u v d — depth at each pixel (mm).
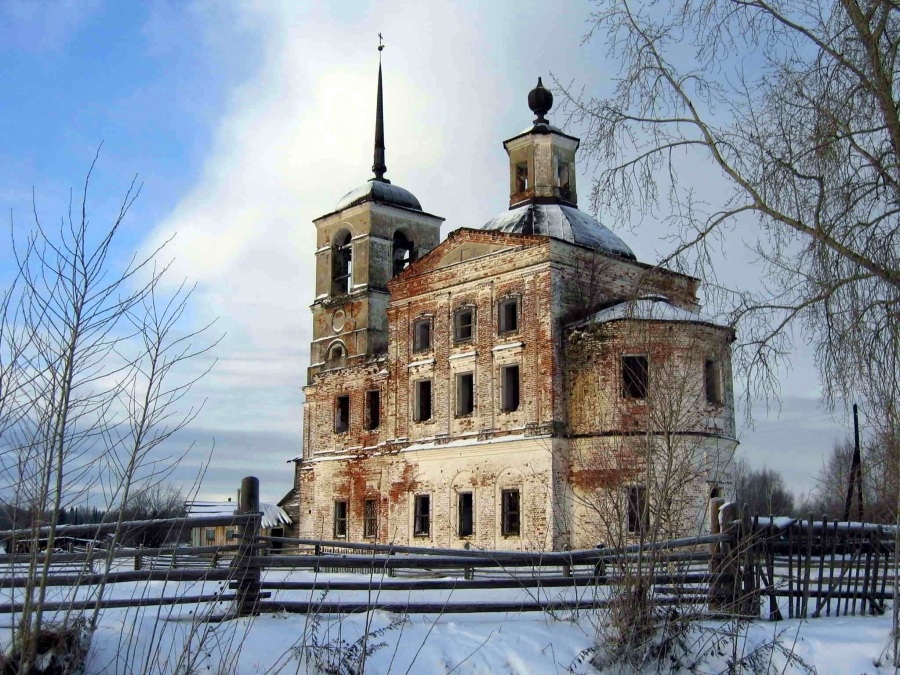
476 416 38562
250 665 9266
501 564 12914
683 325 17938
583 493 34188
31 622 8414
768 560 12617
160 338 8906
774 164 13219
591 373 35250
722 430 32812
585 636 10867
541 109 43031
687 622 10625
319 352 48969
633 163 14508
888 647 10781
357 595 14375
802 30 13234
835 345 12703
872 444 14148
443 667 9781
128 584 15039
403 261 50062
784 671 10367
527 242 37469
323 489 46656
